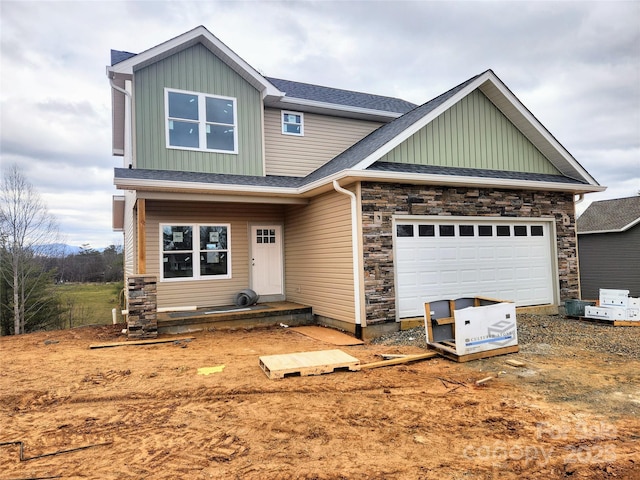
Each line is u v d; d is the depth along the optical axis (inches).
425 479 118.9
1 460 134.5
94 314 852.0
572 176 455.2
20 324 722.8
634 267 662.5
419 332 335.3
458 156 402.3
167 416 171.2
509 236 412.5
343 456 133.8
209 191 368.5
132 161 395.2
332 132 511.2
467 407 175.9
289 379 218.1
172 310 403.9
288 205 478.6
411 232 363.9
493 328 258.7
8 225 725.3
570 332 330.6
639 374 220.1
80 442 147.7
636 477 119.7
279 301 477.4
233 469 126.1
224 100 441.4
